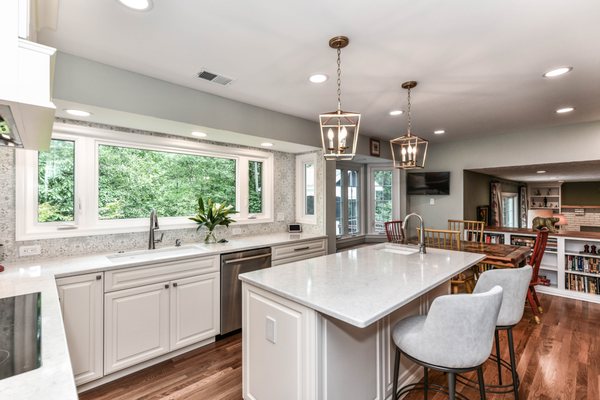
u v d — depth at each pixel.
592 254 3.79
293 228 4.05
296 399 1.48
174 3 1.49
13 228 2.21
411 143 2.74
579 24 1.67
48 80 0.95
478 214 5.82
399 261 2.27
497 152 4.71
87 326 2.02
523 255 3.07
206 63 2.16
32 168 2.28
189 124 2.63
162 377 2.20
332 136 1.97
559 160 4.09
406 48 1.95
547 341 2.74
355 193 5.53
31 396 0.67
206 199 3.41
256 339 1.76
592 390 2.03
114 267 2.13
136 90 2.31
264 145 3.68
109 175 2.72
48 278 1.75
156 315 2.35
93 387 2.07
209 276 2.68
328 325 1.45
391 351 1.92
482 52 2.00
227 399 1.95
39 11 1.45
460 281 2.85
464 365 1.34
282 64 2.18
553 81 2.49
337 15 1.60
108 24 1.67
